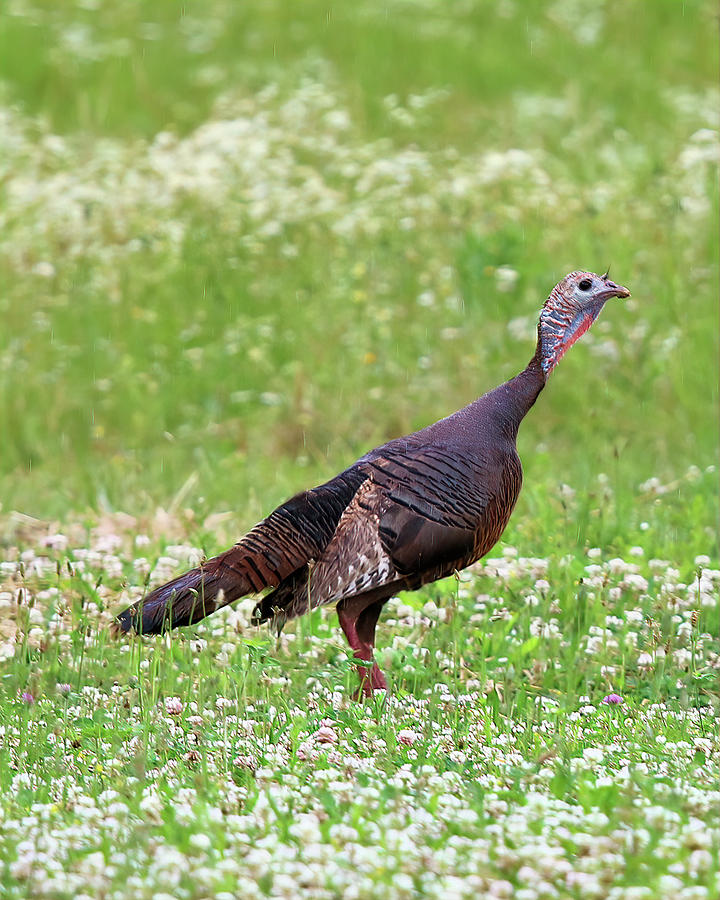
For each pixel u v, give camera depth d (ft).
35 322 90.07
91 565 57.88
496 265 91.97
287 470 76.74
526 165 101.71
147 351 88.89
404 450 46.93
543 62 129.59
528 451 78.59
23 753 39.40
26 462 79.36
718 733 42.01
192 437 82.12
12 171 104.22
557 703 45.19
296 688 45.50
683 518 64.39
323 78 124.98
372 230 94.73
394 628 52.31
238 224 96.22
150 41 133.49
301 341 88.12
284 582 46.55
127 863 30.71
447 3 142.82
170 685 45.06
